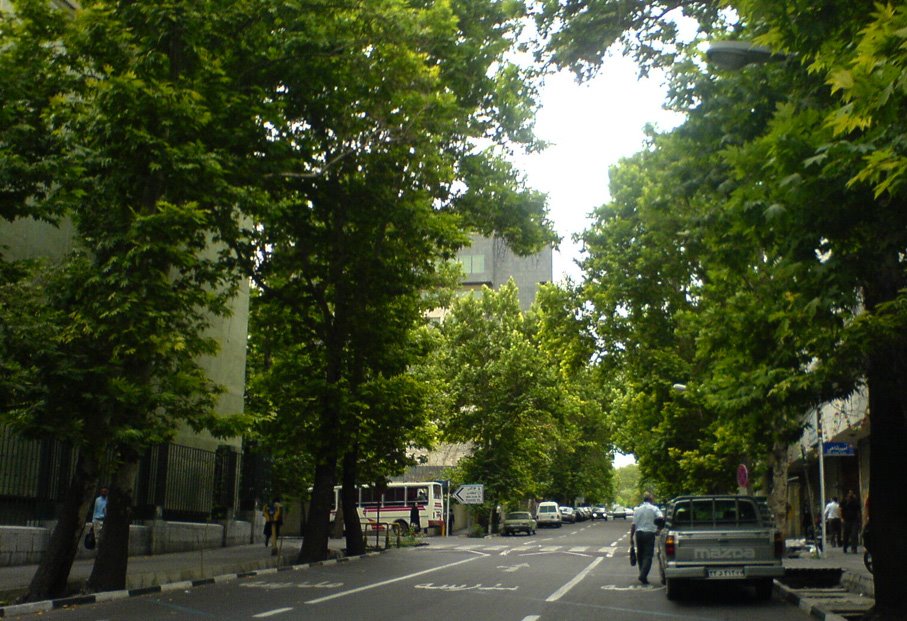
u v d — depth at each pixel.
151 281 15.64
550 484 77.25
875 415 13.23
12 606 14.00
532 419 58.31
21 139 13.80
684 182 13.13
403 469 34.22
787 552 28.83
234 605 15.18
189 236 16.31
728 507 17.70
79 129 15.74
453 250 25.44
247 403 40.09
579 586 19.14
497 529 62.59
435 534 60.00
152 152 15.30
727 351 13.35
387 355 29.59
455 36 21.19
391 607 14.84
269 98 20.08
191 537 30.59
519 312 60.88
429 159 22.17
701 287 21.11
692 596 17.19
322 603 15.48
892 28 6.51
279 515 29.00
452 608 14.70
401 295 28.36
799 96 11.60
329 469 28.28
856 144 8.38
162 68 16.16
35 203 14.19
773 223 9.30
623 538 50.78
